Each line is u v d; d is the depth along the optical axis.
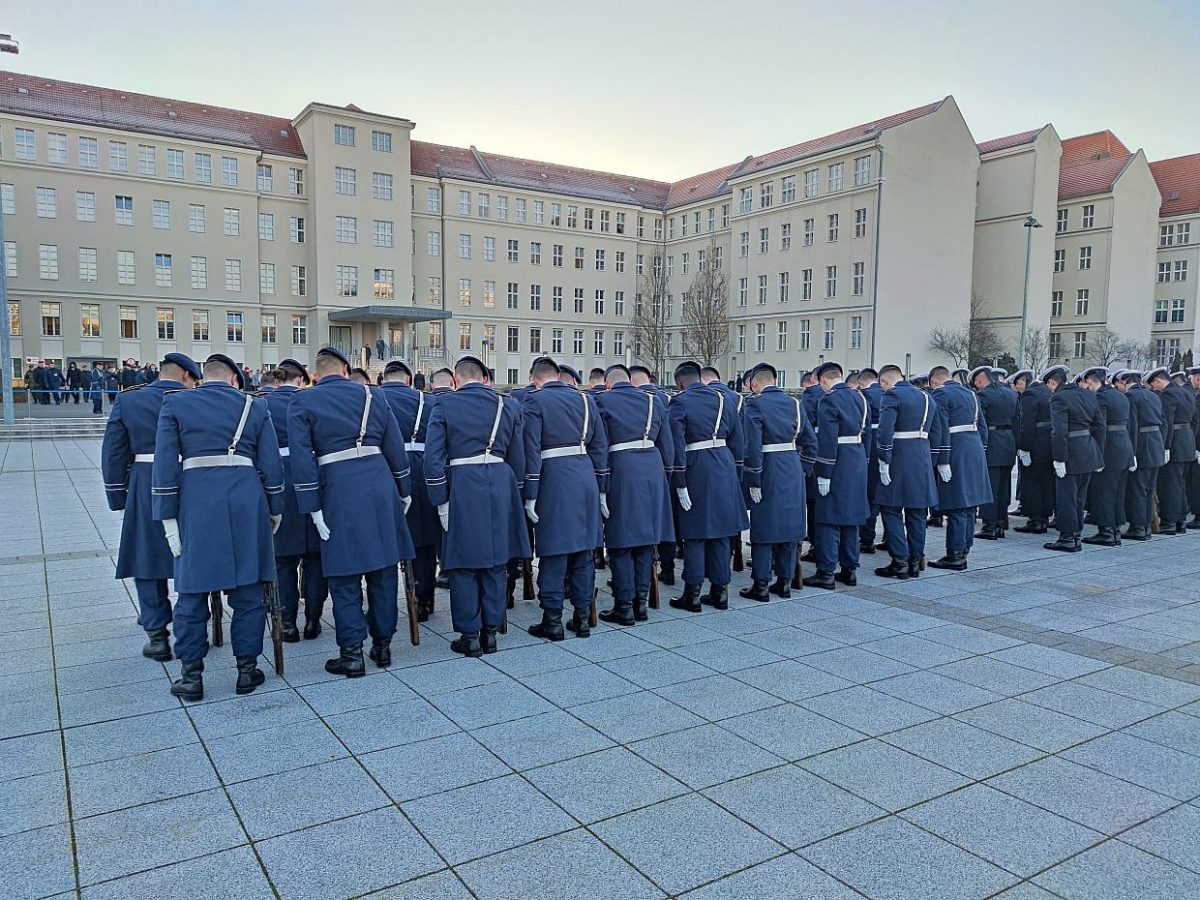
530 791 3.64
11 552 8.56
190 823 3.37
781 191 46.28
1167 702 4.72
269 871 3.04
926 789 3.69
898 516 7.80
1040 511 10.33
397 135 45.41
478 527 5.38
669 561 7.70
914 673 5.17
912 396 7.71
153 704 4.63
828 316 43.34
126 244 40.03
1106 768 3.91
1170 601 6.96
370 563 5.06
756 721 4.41
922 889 2.95
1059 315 50.59
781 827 3.36
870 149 40.81
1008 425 9.84
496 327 51.53
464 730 4.29
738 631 6.07
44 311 38.69
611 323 55.69
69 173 38.75
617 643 5.79
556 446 5.82
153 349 40.78
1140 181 49.12
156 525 5.24
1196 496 10.72
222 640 5.78
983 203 46.75
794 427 7.03
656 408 6.36
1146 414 9.70
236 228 42.38
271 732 4.25
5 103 37.94
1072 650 5.64
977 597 7.09
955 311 43.41
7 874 3.00
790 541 6.93
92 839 3.24
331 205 43.84
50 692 4.80
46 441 22.42
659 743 4.13
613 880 2.99
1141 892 2.95
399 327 45.69
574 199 53.56
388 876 3.01
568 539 5.76
